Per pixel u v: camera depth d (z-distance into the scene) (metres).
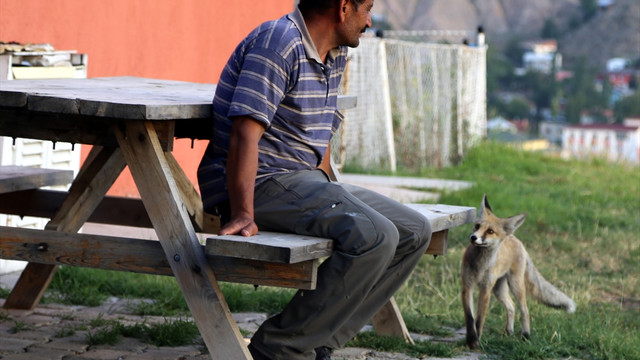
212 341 5.68
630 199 20.83
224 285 9.44
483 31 32.44
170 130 6.03
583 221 16.94
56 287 9.28
